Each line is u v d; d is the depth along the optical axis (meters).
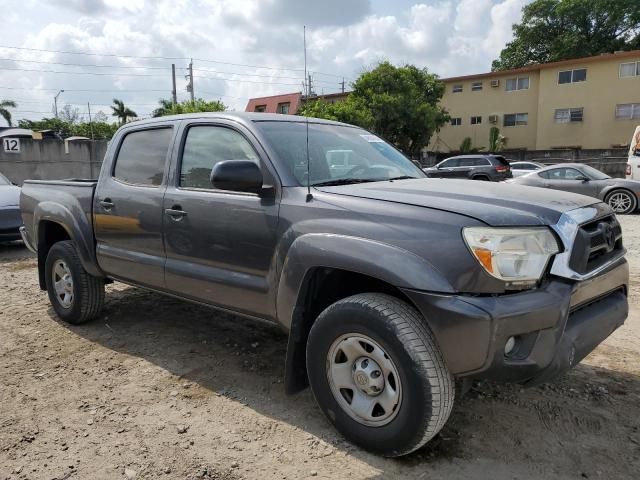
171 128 3.99
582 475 2.62
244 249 3.29
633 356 4.07
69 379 3.75
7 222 8.48
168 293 3.94
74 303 4.73
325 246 2.80
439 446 2.87
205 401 3.42
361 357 2.76
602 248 2.92
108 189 4.32
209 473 2.67
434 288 2.46
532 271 2.50
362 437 2.78
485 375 2.45
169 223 3.75
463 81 38.62
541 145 35.72
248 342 4.43
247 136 3.43
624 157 28.03
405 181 3.46
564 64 34.22
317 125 3.92
